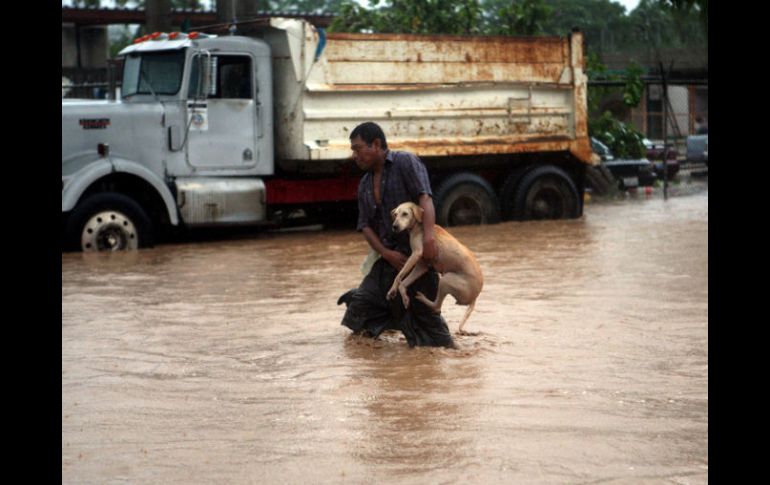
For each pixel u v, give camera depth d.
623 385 9.12
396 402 8.61
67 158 22.53
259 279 17.11
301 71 24.36
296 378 9.63
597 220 28.36
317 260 19.83
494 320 12.59
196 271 18.44
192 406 8.64
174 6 63.88
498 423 7.90
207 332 12.20
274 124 25.11
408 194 11.09
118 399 8.89
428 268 11.05
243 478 6.71
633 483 6.50
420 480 6.59
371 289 11.35
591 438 7.47
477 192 27.09
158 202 23.38
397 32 35.62
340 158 24.83
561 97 28.66
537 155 28.84
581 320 12.52
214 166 24.11
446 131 26.59
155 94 23.92
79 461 7.11
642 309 13.30
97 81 40.41
